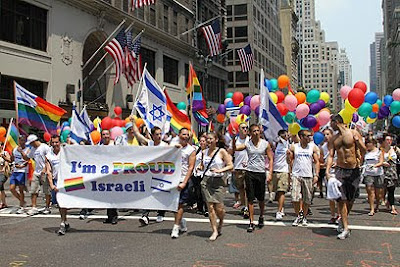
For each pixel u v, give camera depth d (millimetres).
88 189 7875
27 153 10250
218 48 27641
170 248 6668
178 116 12445
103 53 27531
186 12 38562
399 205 11148
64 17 23328
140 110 10656
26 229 8266
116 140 10836
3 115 19625
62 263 5906
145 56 31844
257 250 6531
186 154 7613
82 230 8109
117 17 27344
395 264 5793
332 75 182375
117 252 6449
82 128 11977
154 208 7629
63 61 23172
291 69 108562
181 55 37469
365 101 11375
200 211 9742
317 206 11086
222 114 15305
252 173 8016
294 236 7496
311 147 8516
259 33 67062
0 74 19391
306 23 197625
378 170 9742
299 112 11102
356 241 7109
